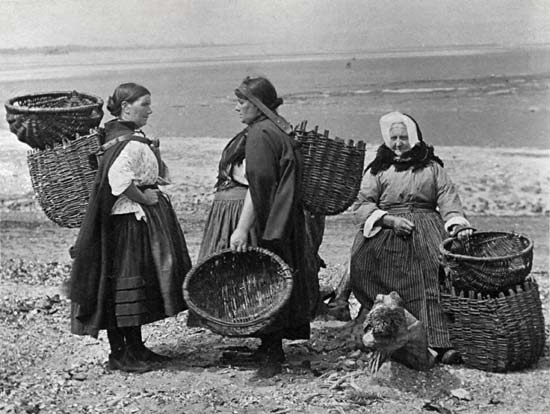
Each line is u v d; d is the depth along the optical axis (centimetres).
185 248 523
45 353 566
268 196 474
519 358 499
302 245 497
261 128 480
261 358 531
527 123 1118
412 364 493
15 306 694
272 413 449
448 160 1122
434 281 522
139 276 496
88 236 493
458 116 1134
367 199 543
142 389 488
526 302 502
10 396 480
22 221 1066
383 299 486
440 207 540
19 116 518
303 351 551
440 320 519
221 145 1135
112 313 499
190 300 475
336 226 1041
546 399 463
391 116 546
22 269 855
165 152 1134
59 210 520
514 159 1120
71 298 495
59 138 526
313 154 500
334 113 1152
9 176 1113
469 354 507
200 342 584
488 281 496
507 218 1078
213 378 502
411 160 539
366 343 481
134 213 498
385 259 532
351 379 491
